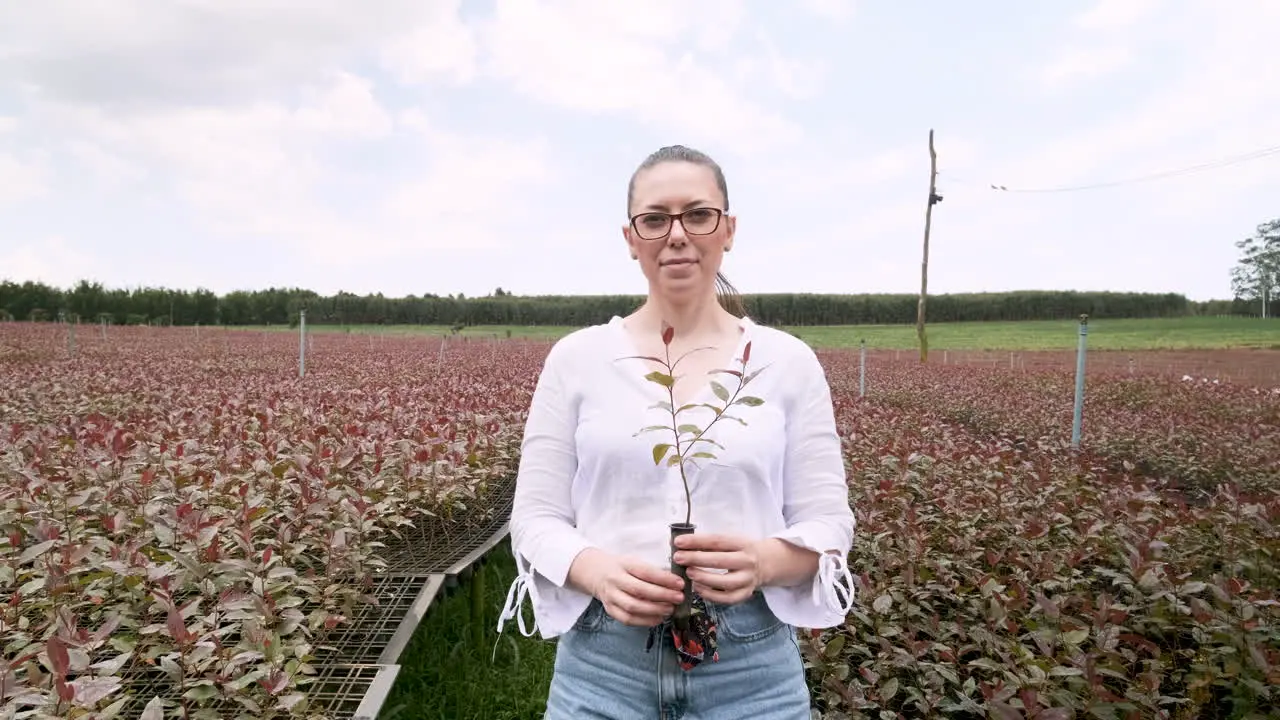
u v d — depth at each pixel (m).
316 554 4.01
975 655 3.31
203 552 3.26
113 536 3.46
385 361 21.00
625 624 1.46
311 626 3.10
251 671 2.62
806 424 1.57
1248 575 3.85
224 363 18.77
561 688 1.55
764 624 1.50
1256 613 3.04
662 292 1.56
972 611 3.38
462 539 4.95
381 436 6.01
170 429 5.95
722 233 1.57
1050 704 2.66
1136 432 9.36
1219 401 14.41
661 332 1.60
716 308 1.64
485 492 5.83
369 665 3.03
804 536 1.42
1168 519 4.27
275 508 4.32
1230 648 2.94
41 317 44.25
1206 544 4.18
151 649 2.68
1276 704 2.83
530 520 1.56
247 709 2.56
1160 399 15.25
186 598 3.41
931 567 3.76
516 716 3.61
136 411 8.06
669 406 1.38
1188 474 7.93
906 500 4.90
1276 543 3.79
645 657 1.46
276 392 9.55
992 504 4.84
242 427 6.27
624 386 1.53
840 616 1.47
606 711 1.46
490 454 6.39
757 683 1.47
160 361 18.72
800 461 1.56
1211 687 3.11
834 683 2.86
